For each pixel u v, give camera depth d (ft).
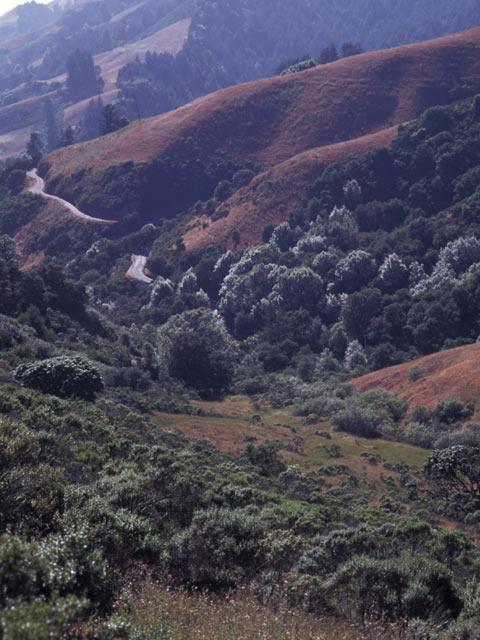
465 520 122.93
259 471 144.36
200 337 325.42
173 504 60.44
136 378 253.44
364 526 65.31
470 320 329.72
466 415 219.00
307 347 364.58
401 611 39.93
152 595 34.09
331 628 35.76
